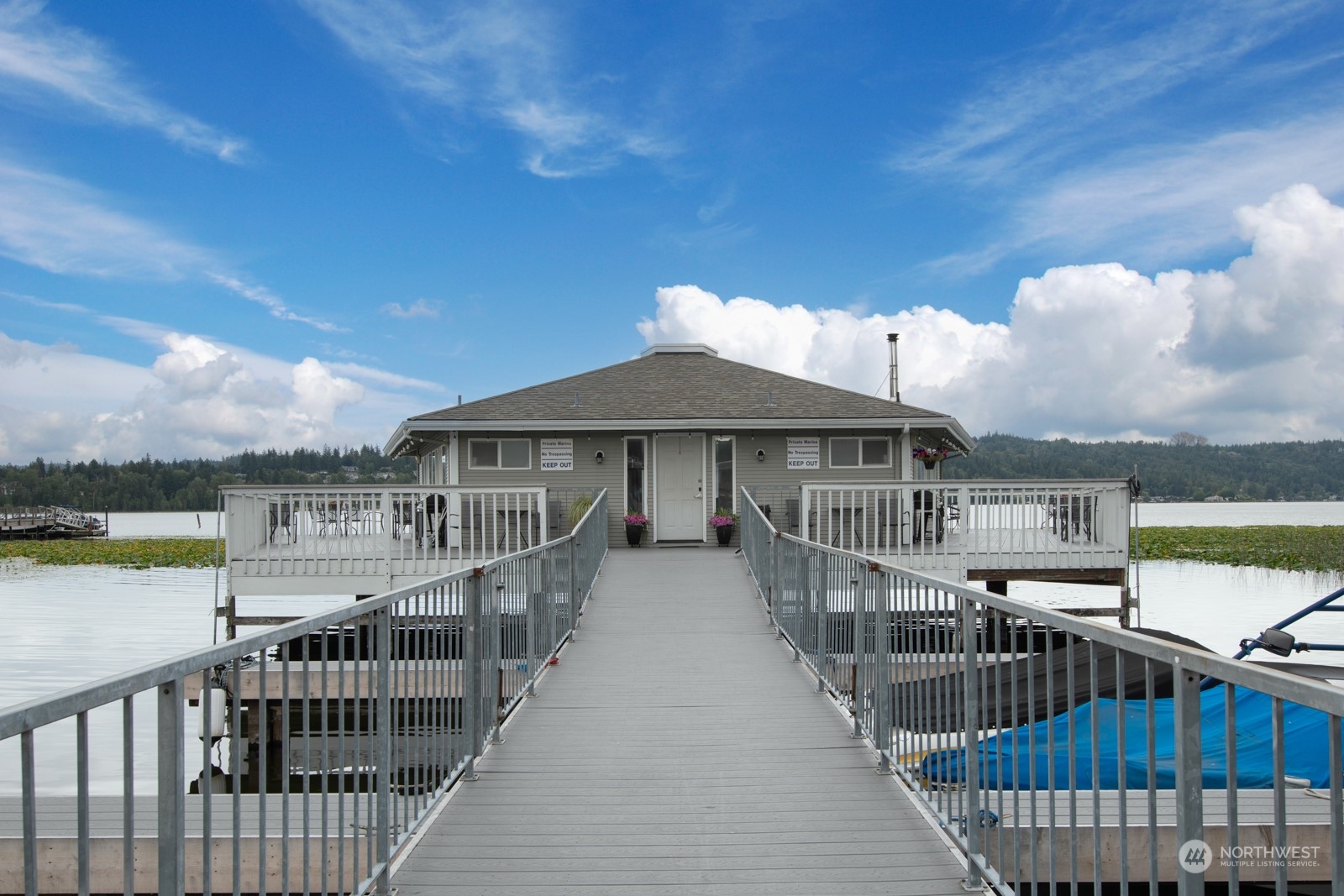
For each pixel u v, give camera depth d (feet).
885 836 15.02
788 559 31.76
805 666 28.14
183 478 410.52
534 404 64.03
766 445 62.34
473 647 18.24
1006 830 15.08
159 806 7.48
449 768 16.97
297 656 40.11
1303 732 20.51
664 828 15.38
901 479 61.77
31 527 211.61
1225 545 136.05
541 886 13.21
